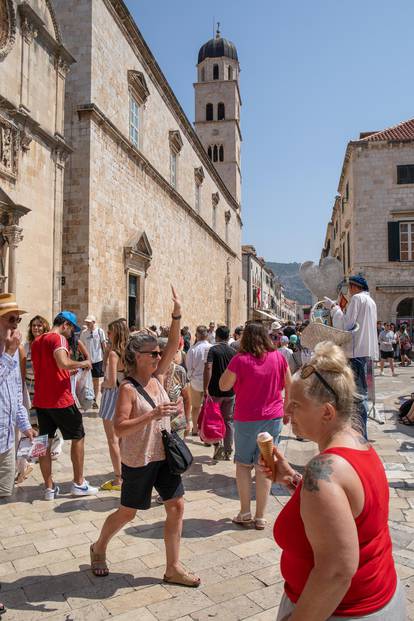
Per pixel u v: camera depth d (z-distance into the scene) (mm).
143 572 4066
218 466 7293
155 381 4141
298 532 1851
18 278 11586
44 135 12680
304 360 9664
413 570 4023
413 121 34000
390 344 19625
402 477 6348
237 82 50969
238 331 10484
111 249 17188
